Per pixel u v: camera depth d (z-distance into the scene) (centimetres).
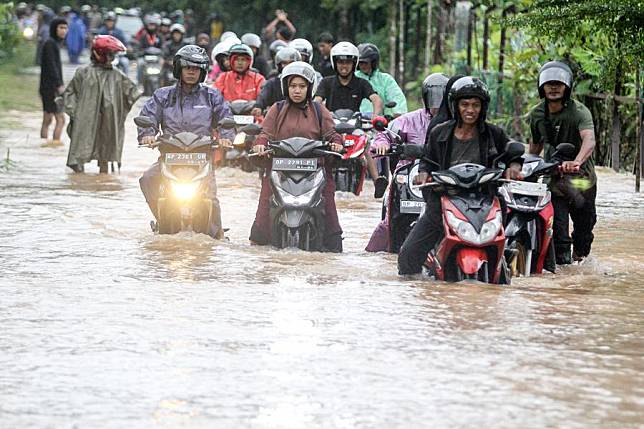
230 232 2725
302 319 1773
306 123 2500
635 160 3903
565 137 2352
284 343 1625
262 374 1473
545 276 2225
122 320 1753
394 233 2438
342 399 1376
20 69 10306
